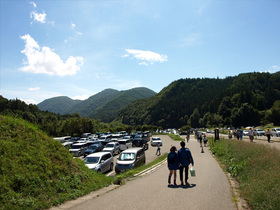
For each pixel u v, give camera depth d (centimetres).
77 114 14312
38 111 12050
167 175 1054
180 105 17850
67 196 696
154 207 557
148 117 17625
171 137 5631
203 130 9019
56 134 4828
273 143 2269
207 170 1128
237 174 933
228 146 1731
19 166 683
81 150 2514
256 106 11606
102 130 7019
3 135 768
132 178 1047
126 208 559
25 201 582
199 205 562
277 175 632
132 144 3039
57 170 793
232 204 569
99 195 724
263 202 521
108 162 1550
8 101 9656
